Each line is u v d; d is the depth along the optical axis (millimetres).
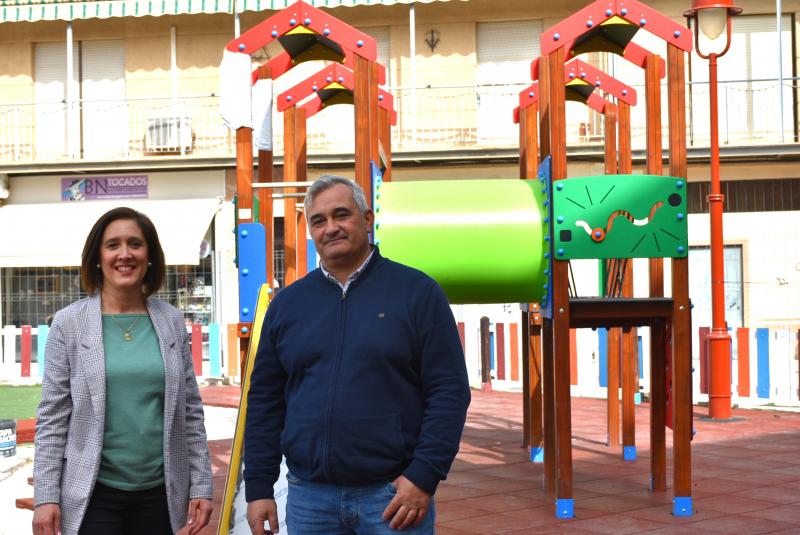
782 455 9109
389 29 21188
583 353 14414
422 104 21078
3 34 22016
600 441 10047
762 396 12844
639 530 6336
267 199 7879
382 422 3305
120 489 3797
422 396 3391
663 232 6719
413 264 6836
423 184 7195
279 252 20891
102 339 3848
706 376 12992
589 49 7961
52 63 22125
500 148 19750
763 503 7051
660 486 7523
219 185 21125
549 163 6824
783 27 20484
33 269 21562
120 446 3805
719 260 11789
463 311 19234
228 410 13766
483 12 20828
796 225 20078
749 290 20141
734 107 20375
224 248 21000
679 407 6719
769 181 20219
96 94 22016
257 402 3584
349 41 6867
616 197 6715
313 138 21422
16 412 13836
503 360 15367
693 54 20469
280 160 20609
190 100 21594
